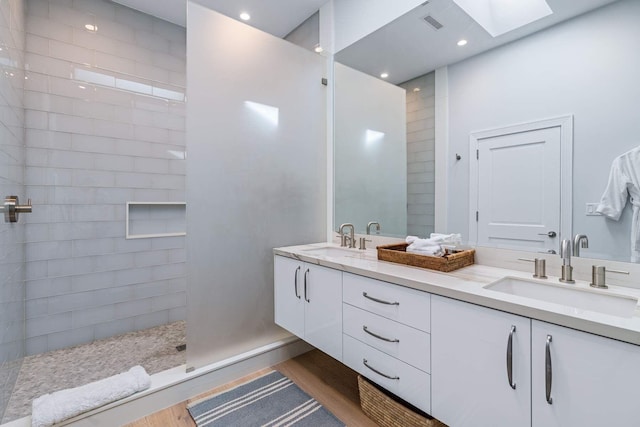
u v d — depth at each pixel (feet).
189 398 5.67
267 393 5.80
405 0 6.39
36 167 7.11
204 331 5.98
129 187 8.43
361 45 7.34
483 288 3.74
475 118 5.41
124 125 8.32
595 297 3.70
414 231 6.46
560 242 4.41
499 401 3.33
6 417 5.01
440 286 3.84
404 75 6.53
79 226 7.72
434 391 3.96
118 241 8.29
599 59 4.07
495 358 3.35
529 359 3.10
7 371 5.34
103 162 8.02
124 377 5.33
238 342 6.47
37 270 7.18
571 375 2.85
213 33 5.97
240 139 6.40
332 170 8.09
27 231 7.02
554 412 2.95
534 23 4.67
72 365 6.73
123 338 8.13
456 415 3.72
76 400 4.68
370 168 7.27
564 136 4.38
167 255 9.13
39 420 4.39
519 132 4.84
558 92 4.43
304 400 5.59
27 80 6.98
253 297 6.70
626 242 3.88
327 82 8.16
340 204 7.95
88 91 7.77
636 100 3.80
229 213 6.27
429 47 6.07
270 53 6.88
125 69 8.33
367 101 7.28
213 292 6.09
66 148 7.50
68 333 7.59
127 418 5.03
